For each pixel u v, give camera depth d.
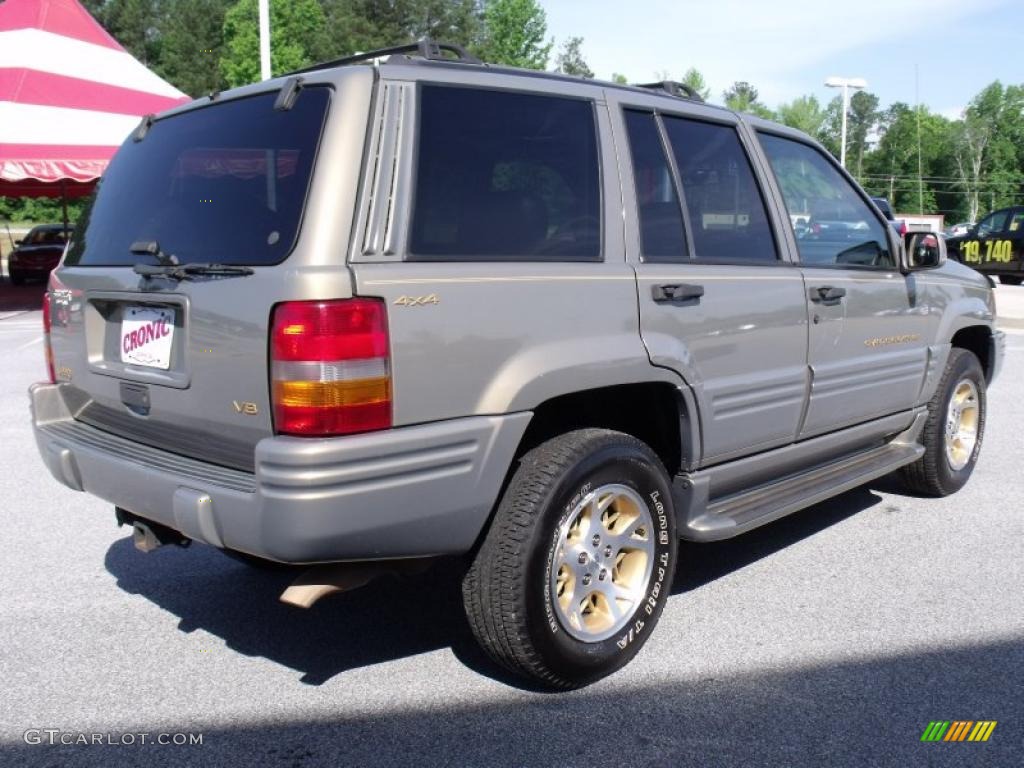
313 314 2.68
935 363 5.23
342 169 2.84
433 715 3.17
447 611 4.05
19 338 13.14
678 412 3.65
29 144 16.78
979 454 6.31
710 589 4.25
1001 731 3.06
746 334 3.88
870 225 4.85
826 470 4.63
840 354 4.46
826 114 99.75
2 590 4.25
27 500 5.59
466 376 2.95
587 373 3.21
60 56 19.05
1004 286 22.75
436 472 2.88
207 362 2.96
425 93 3.07
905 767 2.86
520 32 47.75
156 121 3.74
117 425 3.51
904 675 3.43
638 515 3.46
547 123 3.38
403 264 2.87
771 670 3.47
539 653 3.13
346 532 2.74
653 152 3.73
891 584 4.30
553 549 3.13
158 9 76.06
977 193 95.81
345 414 2.71
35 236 25.33
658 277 3.51
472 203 3.09
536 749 2.96
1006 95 95.81
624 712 3.18
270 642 3.75
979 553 4.71
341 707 3.23
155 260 3.24
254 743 3.01
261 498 2.71
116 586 4.32
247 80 47.84
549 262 3.23
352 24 50.12
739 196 4.09
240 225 3.00
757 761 2.89
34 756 2.93
